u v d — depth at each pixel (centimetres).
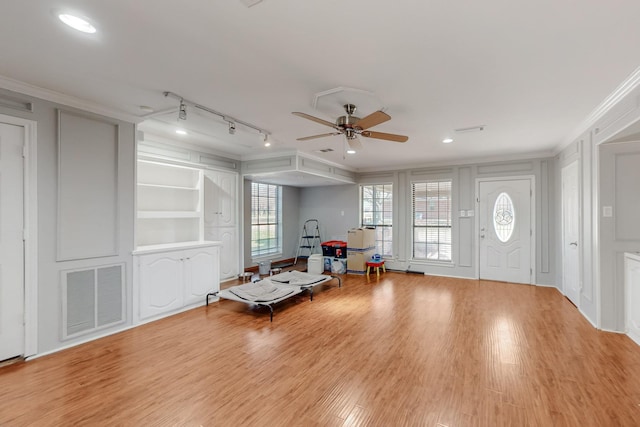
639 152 325
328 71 244
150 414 198
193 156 505
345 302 451
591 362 266
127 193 349
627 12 171
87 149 314
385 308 422
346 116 319
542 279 552
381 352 288
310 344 306
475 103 312
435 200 655
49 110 287
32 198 276
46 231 284
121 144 344
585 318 379
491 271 595
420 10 169
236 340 315
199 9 169
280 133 430
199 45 207
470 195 614
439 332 336
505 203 582
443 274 641
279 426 187
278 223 789
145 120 367
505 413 198
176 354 284
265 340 315
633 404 207
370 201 745
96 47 210
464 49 211
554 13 172
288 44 205
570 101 307
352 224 762
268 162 573
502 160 582
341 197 779
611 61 228
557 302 448
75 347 298
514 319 377
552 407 204
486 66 236
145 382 236
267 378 242
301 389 227
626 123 276
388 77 254
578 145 402
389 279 611
